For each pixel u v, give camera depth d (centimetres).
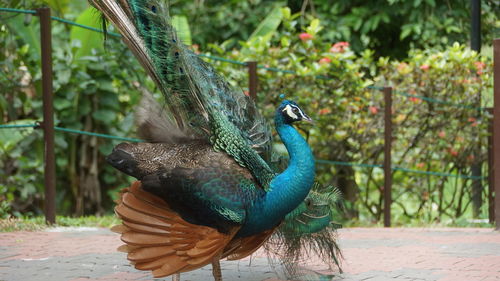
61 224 787
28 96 1053
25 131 967
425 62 1031
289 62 961
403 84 1050
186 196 419
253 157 446
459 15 1245
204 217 424
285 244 512
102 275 514
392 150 1063
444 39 1222
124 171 446
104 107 1027
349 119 985
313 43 999
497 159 832
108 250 616
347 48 986
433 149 1062
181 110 462
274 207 441
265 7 1297
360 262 585
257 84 923
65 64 980
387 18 1221
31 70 976
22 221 779
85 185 1038
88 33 996
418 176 1072
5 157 967
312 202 509
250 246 473
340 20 1255
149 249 432
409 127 1046
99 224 807
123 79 1016
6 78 945
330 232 522
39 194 1002
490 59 1132
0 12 938
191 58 488
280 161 530
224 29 1319
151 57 457
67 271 526
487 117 1067
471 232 827
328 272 537
